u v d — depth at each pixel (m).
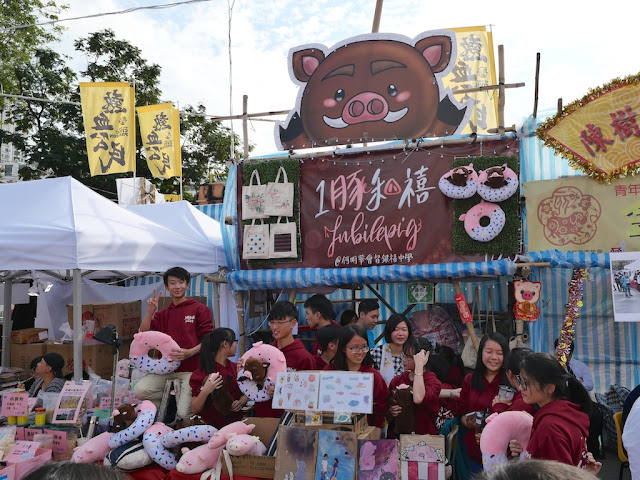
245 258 7.30
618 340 7.59
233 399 4.85
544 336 7.60
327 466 3.79
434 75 6.79
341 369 4.37
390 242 6.81
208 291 10.30
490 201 6.38
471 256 6.50
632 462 2.82
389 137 6.88
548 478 0.92
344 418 3.95
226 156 23.88
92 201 6.65
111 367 7.63
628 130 6.04
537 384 2.96
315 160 7.19
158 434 4.68
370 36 7.02
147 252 6.68
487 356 4.01
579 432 2.81
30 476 1.12
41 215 6.18
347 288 7.79
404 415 4.23
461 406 4.23
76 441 5.22
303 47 7.25
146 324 5.83
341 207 7.04
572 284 6.33
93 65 21.94
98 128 10.76
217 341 4.90
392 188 6.86
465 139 6.60
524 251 6.45
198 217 9.31
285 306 4.97
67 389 5.51
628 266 5.89
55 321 9.86
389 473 3.70
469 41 9.75
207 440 4.50
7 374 7.20
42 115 22.31
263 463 4.05
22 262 5.87
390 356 5.25
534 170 6.52
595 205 6.15
